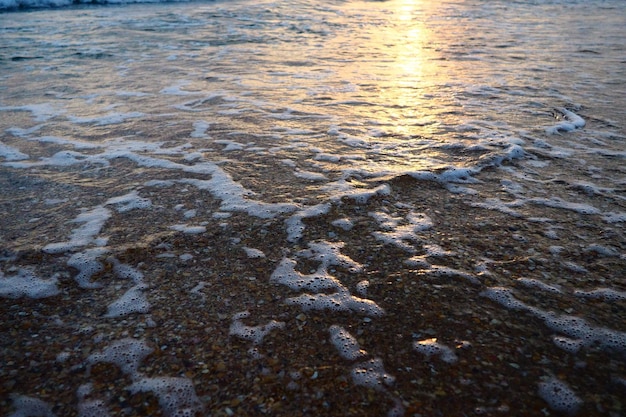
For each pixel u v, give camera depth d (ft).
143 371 6.41
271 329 7.18
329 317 7.44
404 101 18.51
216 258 8.86
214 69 23.80
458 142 14.33
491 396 5.99
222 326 7.23
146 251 9.02
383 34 34.37
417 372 6.37
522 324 7.20
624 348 6.72
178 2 50.57
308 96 19.19
